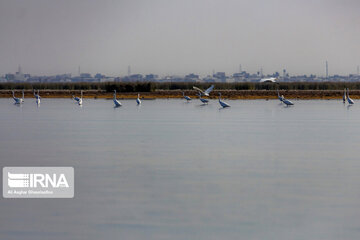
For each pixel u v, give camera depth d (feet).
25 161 98.32
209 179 83.66
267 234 60.29
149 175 86.53
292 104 254.68
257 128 150.82
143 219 64.90
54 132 141.59
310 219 64.85
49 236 60.03
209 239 58.95
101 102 290.76
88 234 60.49
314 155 104.53
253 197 73.61
